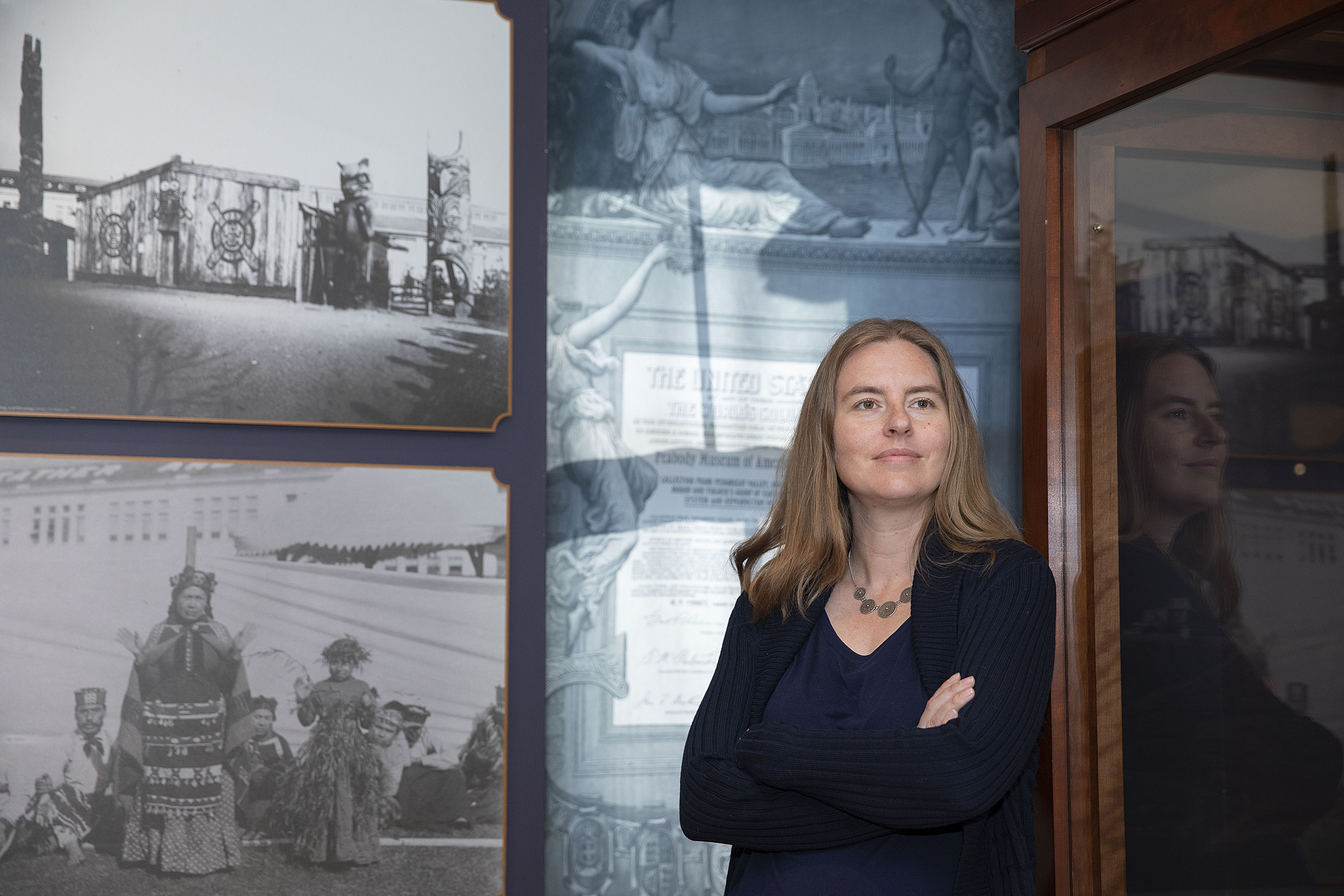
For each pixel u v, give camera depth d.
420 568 3.50
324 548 3.43
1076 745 2.97
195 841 3.24
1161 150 2.83
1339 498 2.38
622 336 3.88
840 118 4.10
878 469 2.18
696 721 2.21
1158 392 2.81
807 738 1.94
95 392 3.29
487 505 3.58
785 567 2.28
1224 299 2.66
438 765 3.44
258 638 3.35
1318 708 2.40
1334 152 2.40
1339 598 2.38
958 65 4.19
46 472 3.25
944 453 2.21
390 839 3.38
